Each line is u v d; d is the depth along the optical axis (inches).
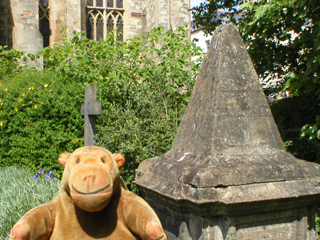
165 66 278.4
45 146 299.6
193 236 101.3
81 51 313.4
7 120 303.3
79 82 317.4
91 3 828.6
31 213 76.7
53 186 204.2
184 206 100.1
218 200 93.9
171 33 331.9
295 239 107.0
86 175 72.8
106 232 78.4
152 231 75.0
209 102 111.0
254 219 100.8
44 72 350.6
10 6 725.9
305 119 261.4
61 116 304.2
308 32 197.5
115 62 291.9
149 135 217.6
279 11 199.5
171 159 117.0
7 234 153.6
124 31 848.9
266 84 287.6
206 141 107.1
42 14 791.7
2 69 434.0
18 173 262.7
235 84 112.6
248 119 110.6
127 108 233.0
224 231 98.2
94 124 236.1
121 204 81.2
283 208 103.0
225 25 119.5
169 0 773.9
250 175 98.7
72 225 78.0
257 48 235.8
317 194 105.0
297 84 187.8
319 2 177.3
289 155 112.3
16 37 727.1
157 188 108.0
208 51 123.9
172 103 256.5
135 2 854.5
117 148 223.9
